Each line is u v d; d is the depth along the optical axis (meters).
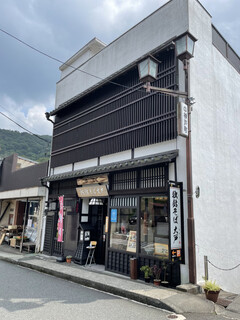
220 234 8.37
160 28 9.47
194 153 7.53
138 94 9.45
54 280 8.01
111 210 9.45
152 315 5.04
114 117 10.37
